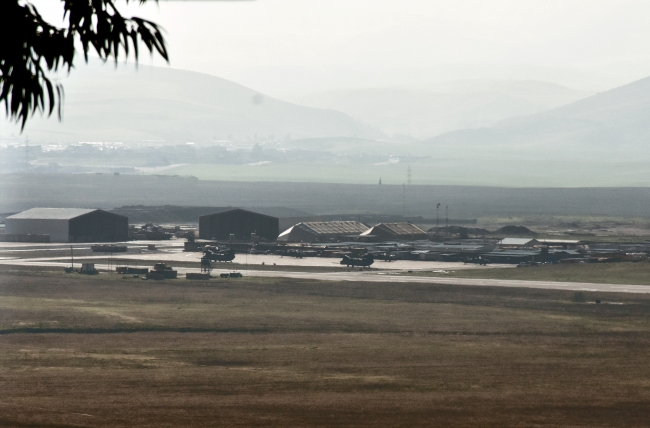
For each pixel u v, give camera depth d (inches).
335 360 4040.4
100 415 3006.9
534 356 4151.1
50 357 4077.3
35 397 3289.9
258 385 3545.8
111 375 3708.2
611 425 2965.1
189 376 3695.9
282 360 4055.1
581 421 3004.4
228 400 3275.1
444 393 3417.8
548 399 3321.9
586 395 3390.7
